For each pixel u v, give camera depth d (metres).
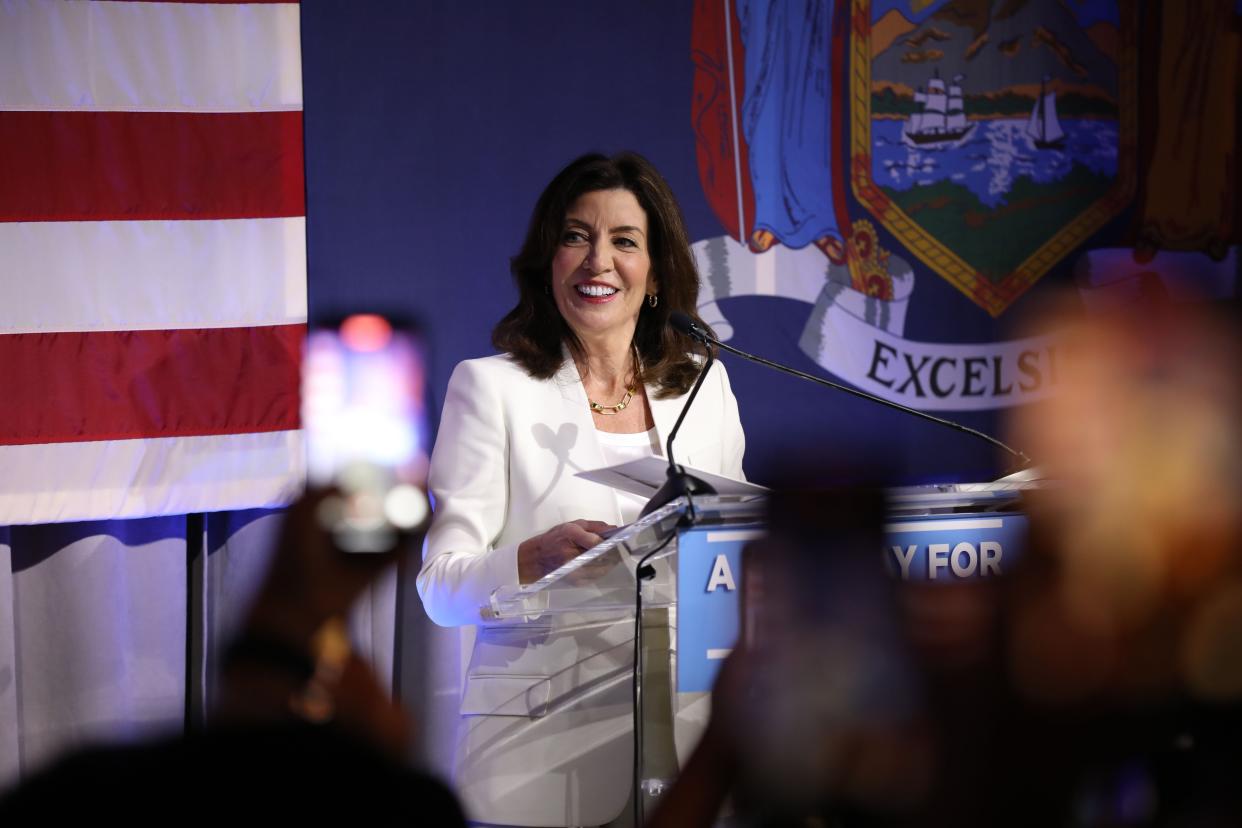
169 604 8.21
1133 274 9.45
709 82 8.93
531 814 4.66
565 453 5.32
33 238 7.83
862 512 2.68
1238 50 9.55
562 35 8.70
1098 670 2.42
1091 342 2.51
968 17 9.27
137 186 7.98
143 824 1.79
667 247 5.71
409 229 8.45
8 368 7.79
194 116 8.07
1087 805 2.39
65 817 1.78
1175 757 2.40
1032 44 9.35
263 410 8.11
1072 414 2.50
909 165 9.22
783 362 9.03
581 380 5.63
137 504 7.93
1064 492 2.49
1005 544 3.96
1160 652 2.42
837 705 2.47
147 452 7.96
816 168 9.09
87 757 1.86
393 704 2.66
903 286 9.21
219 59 8.11
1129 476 2.45
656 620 4.39
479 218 8.56
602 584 4.45
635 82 8.82
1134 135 9.47
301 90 8.23
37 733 8.02
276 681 2.58
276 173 8.18
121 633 8.14
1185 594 2.43
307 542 2.86
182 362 8.02
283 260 8.16
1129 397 2.46
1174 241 9.51
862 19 9.14
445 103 8.52
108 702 8.09
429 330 8.47
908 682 2.47
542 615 4.68
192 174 8.06
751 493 3.99
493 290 8.58
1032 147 9.36
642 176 5.70
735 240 8.96
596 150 8.75
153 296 7.99
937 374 9.24
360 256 8.38
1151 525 2.44
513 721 4.75
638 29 8.82
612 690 4.70
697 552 3.85
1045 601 2.46
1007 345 9.33
